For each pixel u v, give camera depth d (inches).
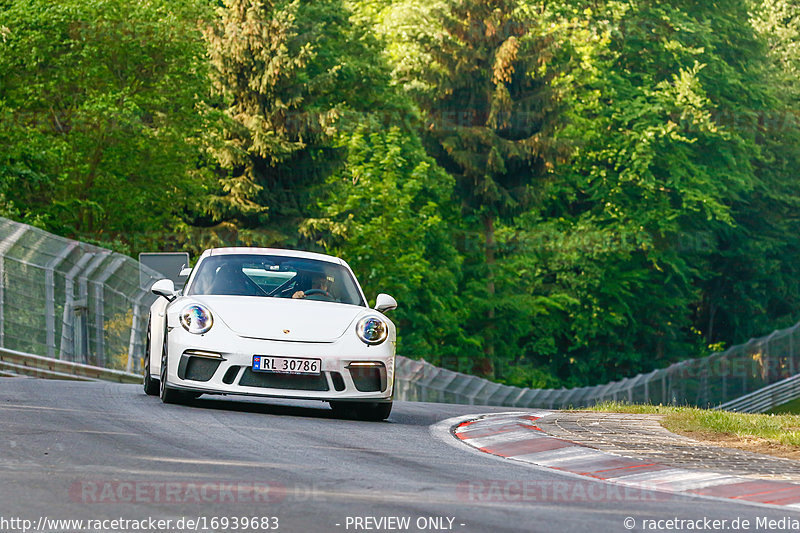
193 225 5807.1
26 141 4626.0
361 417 1545.3
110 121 4810.5
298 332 1434.5
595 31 7140.8
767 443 1384.1
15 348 2586.1
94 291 2869.1
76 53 4731.8
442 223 6314.0
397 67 6432.1
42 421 1206.3
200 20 5246.1
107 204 5044.3
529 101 6250.0
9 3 4894.2
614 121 7244.1
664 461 1173.7
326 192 5935.0
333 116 5748.0
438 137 6294.3
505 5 6259.8
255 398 1768.0
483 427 1507.1
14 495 782.5
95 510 746.8
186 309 1466.5
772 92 7539.4
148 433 1159.6
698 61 7204.7
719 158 7347.4
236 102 5846.5
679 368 6161.4
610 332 7313.0
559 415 1787.6
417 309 6112.2
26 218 4456.2
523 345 7234.3
